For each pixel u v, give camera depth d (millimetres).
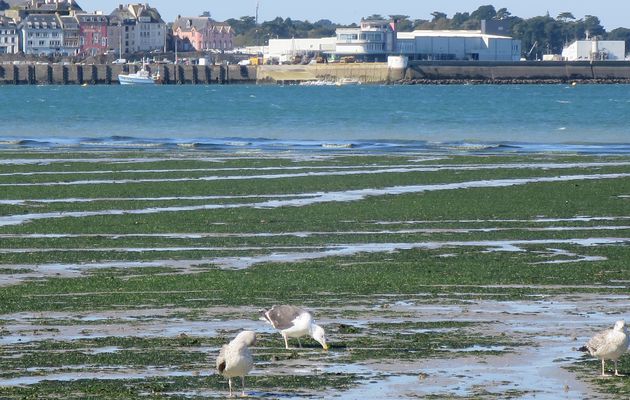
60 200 47312
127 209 44438
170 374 19922
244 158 70312
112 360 20891
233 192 50375
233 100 182000
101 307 25984
